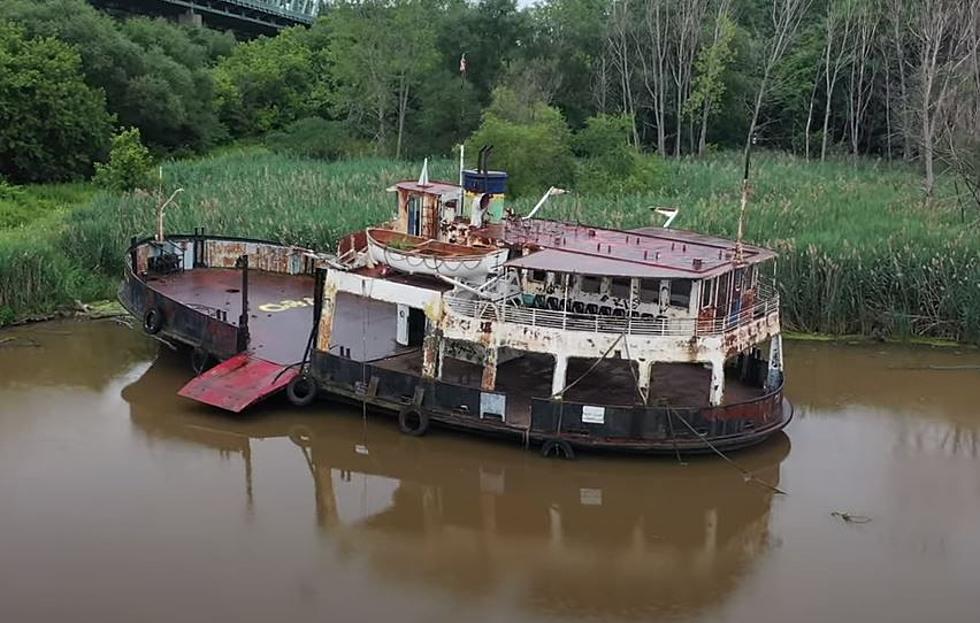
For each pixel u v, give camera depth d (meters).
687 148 80.69
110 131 60.94
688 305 24.28
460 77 75.62
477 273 26.05
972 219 45.03
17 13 63.81
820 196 50.91
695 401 25.38
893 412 28.48
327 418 26.55
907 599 18.61
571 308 25.80
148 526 20.66
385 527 21.14
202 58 82.94
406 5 72.44
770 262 36.31
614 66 80.31
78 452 24.31
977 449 25.88
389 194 46.72
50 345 32.59
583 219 43.34
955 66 56.03
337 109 78.00
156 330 30.36
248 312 30.98
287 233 39.50
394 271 27.31
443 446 24.83
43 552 19.38
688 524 21.67
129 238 39.19
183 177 55.06
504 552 20.28
